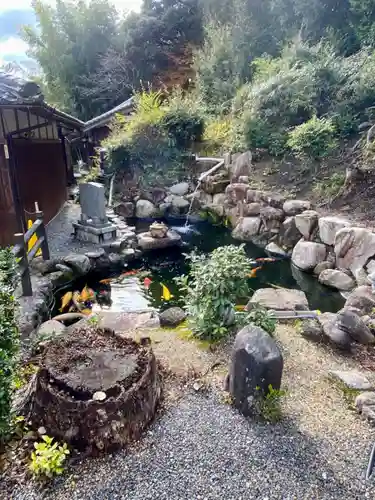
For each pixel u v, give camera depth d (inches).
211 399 88.8
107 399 71.2
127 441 73.5
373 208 213.5
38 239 188.9
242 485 65.6
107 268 221.0
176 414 83.4
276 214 251.1
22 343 110.8
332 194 241.4
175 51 644.7
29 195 245.8
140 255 246.1
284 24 433.4
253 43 444.5
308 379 98.7
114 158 381.1
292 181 282.8
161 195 359.3
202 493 64.0
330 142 260.7
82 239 244.1
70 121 273.7
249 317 121.1
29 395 83.0
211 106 430.3
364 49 312.0
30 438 73.8
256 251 252.7
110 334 93.8
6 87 167.5
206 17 582.9
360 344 115.7
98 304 176.7
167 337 121.6
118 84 695.7
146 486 65.3
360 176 229.5
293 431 78.4
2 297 70.9
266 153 325.7
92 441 70.3
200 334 118.1
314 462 70.6
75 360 82.4
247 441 75.5
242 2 466.6
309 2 383.6
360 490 64.9
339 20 376.2
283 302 153.8
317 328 121.7
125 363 81.6
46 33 714.2
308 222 220.5
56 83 717.3
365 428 80.4
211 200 335.0
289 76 307.4
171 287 197.9
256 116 323.3
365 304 145.9
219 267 115.9
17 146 226.2
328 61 297.9
